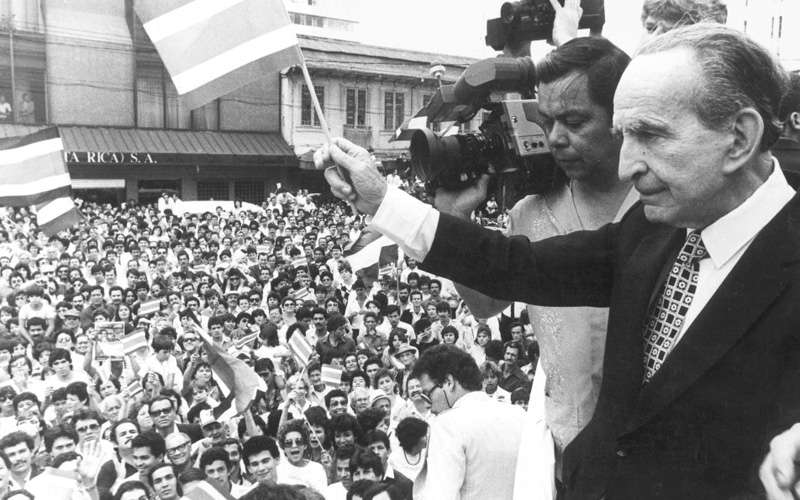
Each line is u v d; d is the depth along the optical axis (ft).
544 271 4.98
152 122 121.08
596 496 4.60
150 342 34.60
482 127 7.02
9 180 41.04
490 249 4.99
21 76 111.86
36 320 35.55
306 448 22.25
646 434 4.14
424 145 6.53
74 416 21.86
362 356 31.73
